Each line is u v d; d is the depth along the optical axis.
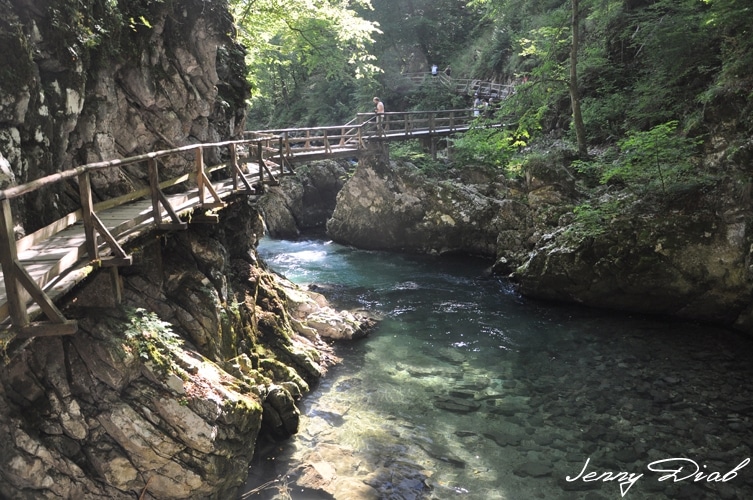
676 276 11.29
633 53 17.64
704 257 11.05
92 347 5.30
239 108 11.91
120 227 5.62
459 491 6.30
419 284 14.64
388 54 30.00
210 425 5.53
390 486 6.33
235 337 7.79
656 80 15.20
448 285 14.54
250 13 15.05
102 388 5.26
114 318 5.60
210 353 7.06
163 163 8.77
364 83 27.72
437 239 17.92
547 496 6.24
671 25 14.41
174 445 5.35
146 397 5.37
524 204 16.22
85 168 4.67
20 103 5.53
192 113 9.45
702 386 8.66
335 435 7.34
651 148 12.25
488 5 25.25
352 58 19.48
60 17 6.27
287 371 8.37
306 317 10.84
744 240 10.57
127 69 8.08
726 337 10.53
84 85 6.73
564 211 14.39
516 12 24.47
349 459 6.80
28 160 5.75
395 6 29.75
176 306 6.93
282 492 6.15
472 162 18.47
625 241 11.78
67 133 6.55
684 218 11.49
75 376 5.20
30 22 5.86
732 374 9.02
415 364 9.69
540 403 8.30
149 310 6.66
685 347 10.13
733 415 7.80
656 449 7.11
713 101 12.20
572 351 10.16
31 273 4.49
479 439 7.36
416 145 20.56
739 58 11.84
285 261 17.39
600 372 9.28
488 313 12.30
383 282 14.89
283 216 21.11
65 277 4.50
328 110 30.55
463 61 30.23
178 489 5.37
